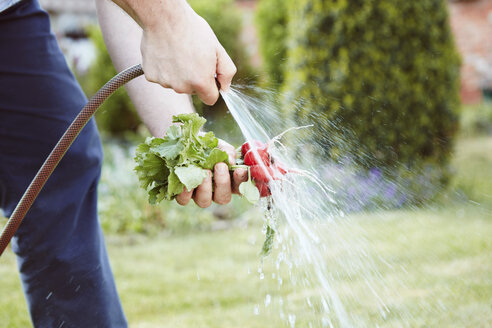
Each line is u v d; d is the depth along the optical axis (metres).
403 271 2.80
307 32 4.59
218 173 1.28
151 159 1.28
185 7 1.22
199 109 6.48
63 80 1.55
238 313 2.44
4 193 1.55
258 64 9.61
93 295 1.58
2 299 2.72
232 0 9.05
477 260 2.92
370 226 3.69
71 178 1.54
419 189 4.43
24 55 1.48
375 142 4.46
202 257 3.43
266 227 1.39
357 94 4.46
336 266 2.86
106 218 4.22
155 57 1.24
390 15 4.49
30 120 1.50
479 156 6.35
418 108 4.55
